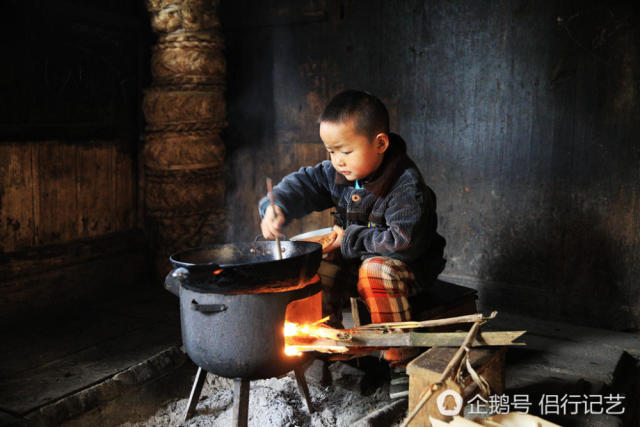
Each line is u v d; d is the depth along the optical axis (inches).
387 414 83.0
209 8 139.1
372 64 136.2
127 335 112.1
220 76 144.2
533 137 120.8
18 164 122.9
